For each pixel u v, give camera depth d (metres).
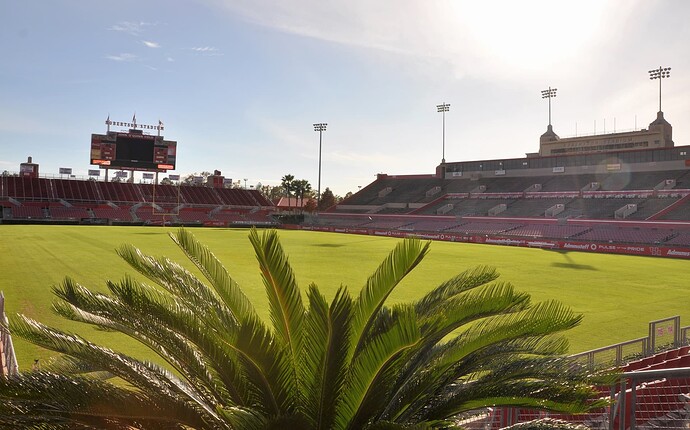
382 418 5.38
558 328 5.55
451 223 86.38
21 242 48.97
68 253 39.50
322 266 36.88
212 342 5.27
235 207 119.69
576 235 68.94
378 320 5.31
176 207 112.94
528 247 64.12
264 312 19.48
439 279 31.23
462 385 6.21
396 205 104.94
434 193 104.69
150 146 103.38
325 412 4.89
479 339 5.61
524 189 92.56
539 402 5.64
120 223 98.12
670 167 79.25
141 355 14.03
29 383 4.57
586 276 34.47
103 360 5.15
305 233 84.38
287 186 131.50
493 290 5.77
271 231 5.05
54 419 4.50
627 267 40.62
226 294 5.39
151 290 5.55
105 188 110.62
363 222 100.88
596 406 5.68
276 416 4.60
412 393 5.52
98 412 4.62
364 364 4.55
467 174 105.88
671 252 53.69
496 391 5.75
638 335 18.23
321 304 4.93
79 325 16.98
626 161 84.50
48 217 96.56
